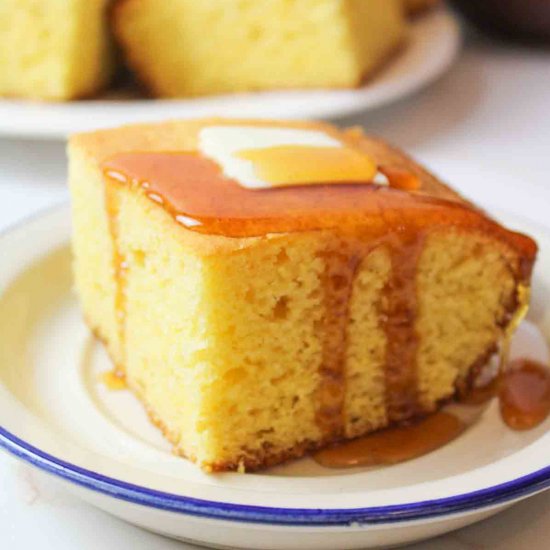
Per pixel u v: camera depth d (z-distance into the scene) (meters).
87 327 0.44
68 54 0.56
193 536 0.37
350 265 0.39
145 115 0.55
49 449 0.37
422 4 0.72
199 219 0.38
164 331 0.40
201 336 0.38
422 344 0.41
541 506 0.39
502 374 0.42
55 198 0.53
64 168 0.56
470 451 0.40
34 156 0.57
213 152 0.41
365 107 0.57
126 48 0.58
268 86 0.58
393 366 0.40
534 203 0.54
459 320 0.41
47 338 0.44
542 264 0.44
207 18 0.57
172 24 0.57
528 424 0.41
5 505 0.39
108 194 0.41
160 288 0.39
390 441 0.40
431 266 0.40
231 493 0.36
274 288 0.38
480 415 0.41
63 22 0.55
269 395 0.39
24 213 0.52
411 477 0.39
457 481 0.36
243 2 0.57
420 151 0.58
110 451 0.40
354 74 0.58
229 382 0.39
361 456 0.40
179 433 0.40
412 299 0.40
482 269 0.41
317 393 0.40
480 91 0.67
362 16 0.59
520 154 0.58
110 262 0.42
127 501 0.36
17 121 0.54
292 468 0.40
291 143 0.42
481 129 0.61
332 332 0.39
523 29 0.75
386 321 0.40
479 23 0.77
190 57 0.58
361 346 0.40
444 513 0.36
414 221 0.39
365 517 0.35
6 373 0.42
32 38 0.56
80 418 0.41
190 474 0.39
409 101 0.65
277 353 0.39
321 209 0.39
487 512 0.37
